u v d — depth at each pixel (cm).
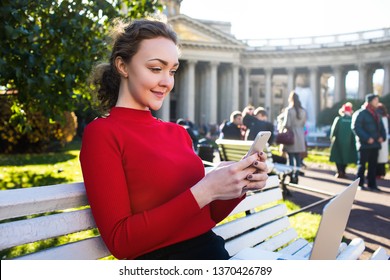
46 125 2105
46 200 175
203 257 201
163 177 190
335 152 1286
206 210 213
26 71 600
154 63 194
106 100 227
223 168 172
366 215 764
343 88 6469
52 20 629
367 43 5856
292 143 1157
